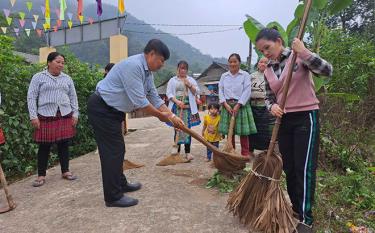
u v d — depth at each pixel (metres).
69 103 4.66
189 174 4.74
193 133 3.66
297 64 2.81
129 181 4.45
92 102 3.51
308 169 2.82
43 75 4.43
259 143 4.97
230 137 4.59
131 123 12.83
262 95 4.82
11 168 5.28
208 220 3.23
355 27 18.53
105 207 3.62
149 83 3.79
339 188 4.20
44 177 4.58
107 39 9.67
